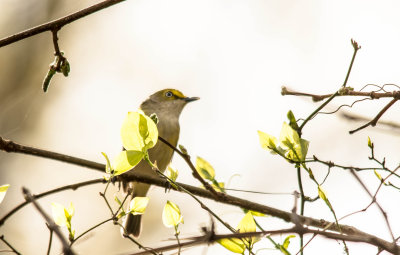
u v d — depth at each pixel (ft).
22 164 65.72
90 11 24.41
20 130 67.87
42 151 25.54
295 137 23.90
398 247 21.39
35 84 69.72
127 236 21.54
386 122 27.55
